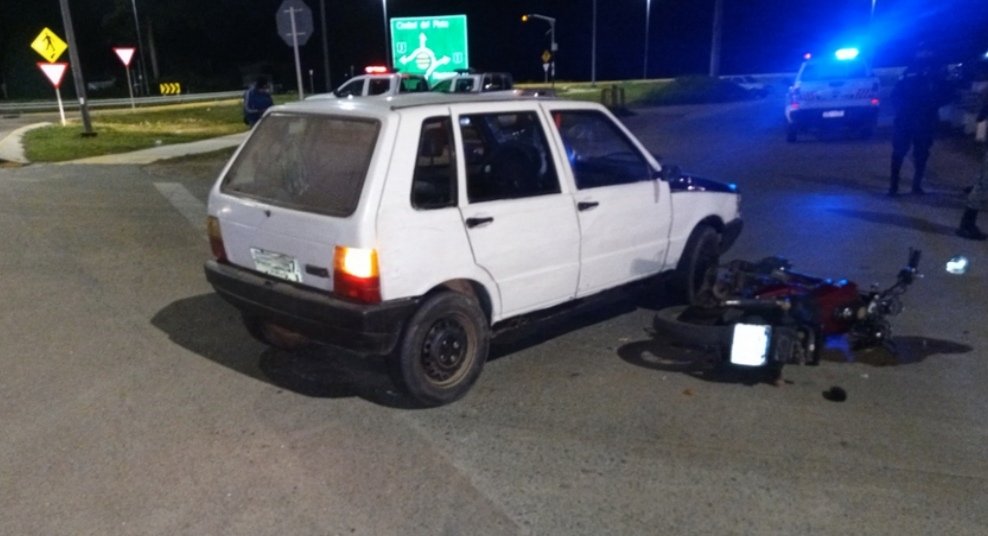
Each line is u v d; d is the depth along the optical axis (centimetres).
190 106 3981
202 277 748
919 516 363
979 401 479
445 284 471
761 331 483
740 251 826
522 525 357
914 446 425
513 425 451
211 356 552
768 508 369
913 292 684
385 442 432
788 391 494
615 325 614
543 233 502
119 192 1230
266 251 478
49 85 6294
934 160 1432
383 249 427
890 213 998
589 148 563
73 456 417
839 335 537
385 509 369
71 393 493
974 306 646
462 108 469
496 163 485
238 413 466
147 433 442
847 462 409
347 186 438
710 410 468
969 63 2064
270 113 506
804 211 1019
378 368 530
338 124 459
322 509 369
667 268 616
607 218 544
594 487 387
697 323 525
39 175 1427
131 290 706
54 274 757
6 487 388
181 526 356
